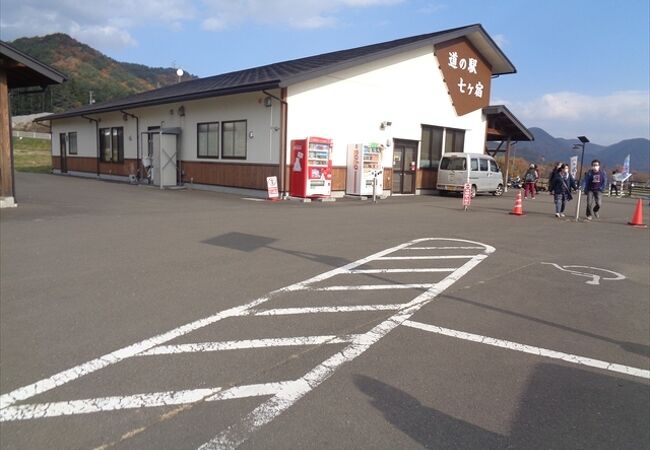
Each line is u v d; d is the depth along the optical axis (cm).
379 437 273
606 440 280
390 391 326
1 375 331
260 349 386
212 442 263
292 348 390
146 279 568
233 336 410
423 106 1981
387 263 699
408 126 1928
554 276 661
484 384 342
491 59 2236
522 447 270
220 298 508
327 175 1548
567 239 989
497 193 2161
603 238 1027
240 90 1478
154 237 821
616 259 800
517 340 425
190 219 1041
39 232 838
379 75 1778
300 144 1493
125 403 300
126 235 831
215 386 325
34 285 531
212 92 1576
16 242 751
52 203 1261
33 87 1256
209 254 709
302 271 633
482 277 636
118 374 337
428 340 417
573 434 285
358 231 973
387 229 1016
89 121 2558
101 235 825
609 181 2944
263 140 1570
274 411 296
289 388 326
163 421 282
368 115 1762
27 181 2103
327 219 1127
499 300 539
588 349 412
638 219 1273
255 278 591
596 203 1407
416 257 746
